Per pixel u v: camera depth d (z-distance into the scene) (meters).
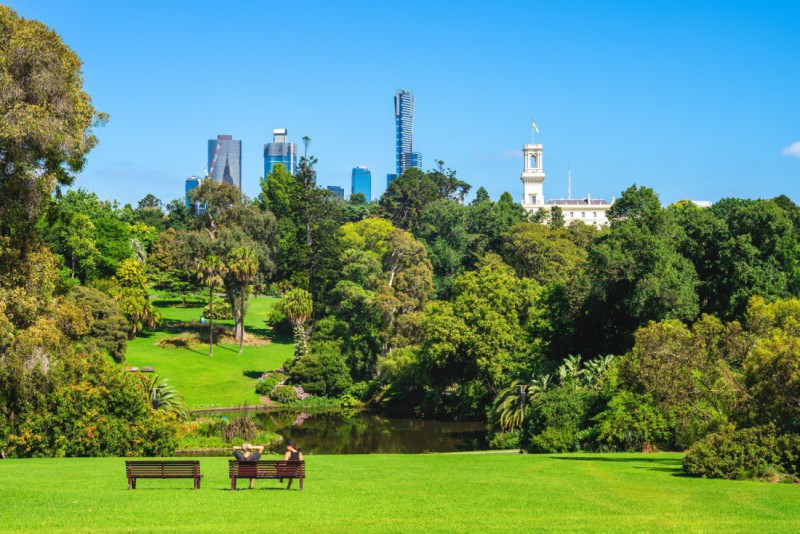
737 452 30.03
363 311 107.38
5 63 37.62
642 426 45.28
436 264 151.50
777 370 31.77
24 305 40.00
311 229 135.75
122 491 24.95
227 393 92.62
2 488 25.41
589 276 69.44
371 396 94.88
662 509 22.19
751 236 69.38
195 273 126.81
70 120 39.72
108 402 44.78
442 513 21.30
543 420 50.44
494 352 79.88
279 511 21.25
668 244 70.94
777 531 19.09
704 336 37.59
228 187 142.62
